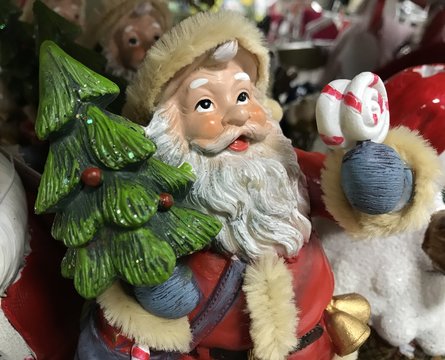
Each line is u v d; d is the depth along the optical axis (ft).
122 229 0.34
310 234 0.46
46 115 0.33
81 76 0.34
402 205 0.42
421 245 0.50
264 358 0.40
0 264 0.39
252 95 0.43
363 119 0.39
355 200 0.40
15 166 0.49
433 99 0.51
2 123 0.62
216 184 0.40
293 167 0.45
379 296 0.53
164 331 0.40
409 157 0.42
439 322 0.53
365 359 0.56
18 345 0.46
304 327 0.44
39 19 0.54
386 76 0.70
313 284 0.44
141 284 0.33
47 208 0.34
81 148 0.34
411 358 0.55
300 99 0.80
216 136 0.40
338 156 0.43
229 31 0.39
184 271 0.39
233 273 0.41
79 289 0.34
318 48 1.03
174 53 0.38
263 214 0.41
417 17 0.89
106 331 0.42
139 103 0.41
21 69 0.56
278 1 1.10
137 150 0.33
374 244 0.52
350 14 1.11
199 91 0.40
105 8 0.69
